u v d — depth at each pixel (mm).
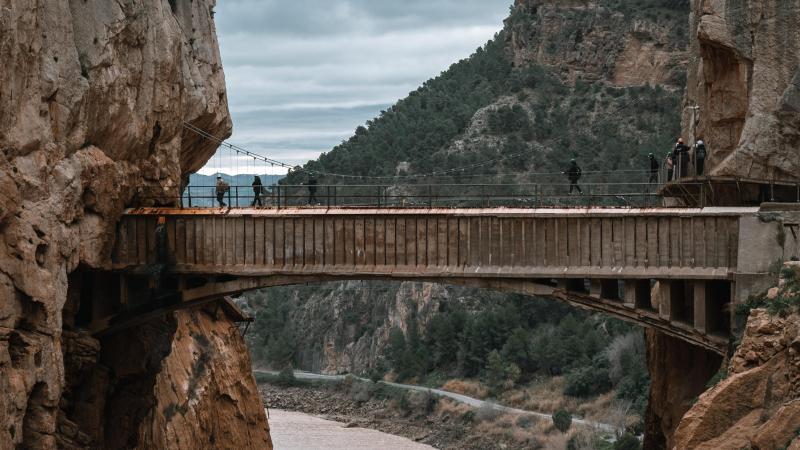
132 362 54969
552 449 111000
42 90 43250
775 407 39656
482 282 48875
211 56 62250
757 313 41562
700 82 59000
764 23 52594
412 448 120625
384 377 161875
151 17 52500
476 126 190875
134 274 50594
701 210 46438
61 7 44781
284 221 50375
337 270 49812
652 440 57562
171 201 54781
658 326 47344
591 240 47656
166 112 53594
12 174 41375
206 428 65312
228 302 73875
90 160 46969
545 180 169875
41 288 42719
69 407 50938
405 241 49469
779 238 44906
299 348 197000
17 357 42062
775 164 51719
